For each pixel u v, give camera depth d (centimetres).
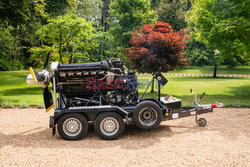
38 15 2016
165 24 1334
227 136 564
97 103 634
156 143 522
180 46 1223
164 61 1184
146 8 2814
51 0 2444
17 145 516
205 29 1200
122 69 636
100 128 551
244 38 1112
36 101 1108
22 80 2361
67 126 554
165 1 4194
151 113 573
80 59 1716
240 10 1059
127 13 2745
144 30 1316
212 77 2983
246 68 3988
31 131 637
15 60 4459
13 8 1688
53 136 590
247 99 1109
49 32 1573
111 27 3078
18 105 1011
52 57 1644
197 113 631
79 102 622
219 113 826
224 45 1121
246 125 662
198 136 568
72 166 405
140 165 406
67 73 574
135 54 1277
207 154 453
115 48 3197
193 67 4316
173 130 625
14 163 418
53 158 441
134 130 634
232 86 1780
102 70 595
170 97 647
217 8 1135
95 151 477
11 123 725
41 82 571
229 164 408
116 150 481
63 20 1501
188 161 421
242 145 500
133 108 612
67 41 1645
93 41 1722
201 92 1399
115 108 554
